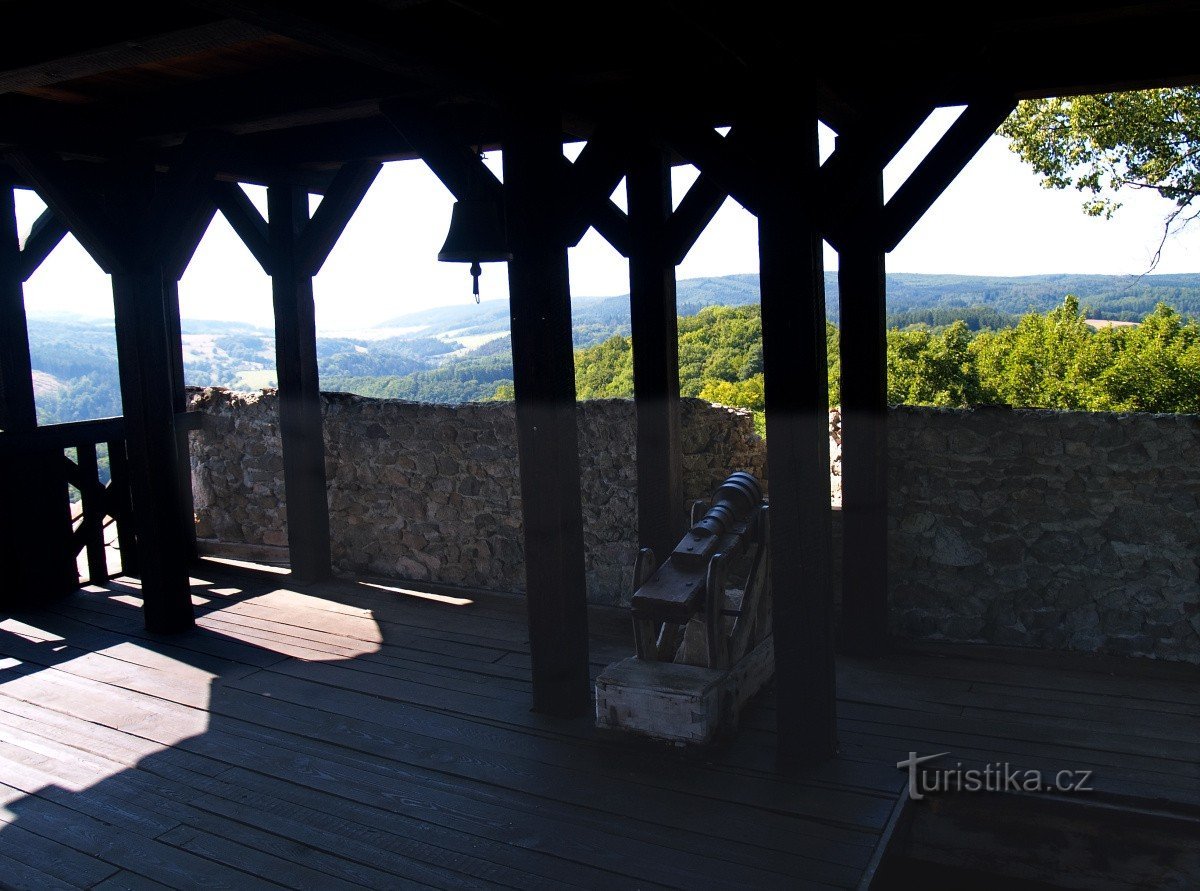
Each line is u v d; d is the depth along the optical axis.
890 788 3.18
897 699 3.91
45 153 4.38
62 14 2.98
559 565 3.76
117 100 4.58
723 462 5.07
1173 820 2.93
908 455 4.58
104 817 3.14
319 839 2.98
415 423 5.79
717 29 2.51
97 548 5.97
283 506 6.42
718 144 3.05
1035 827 3.10
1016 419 4.38
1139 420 4.17
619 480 5.24
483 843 2.94
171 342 6.27
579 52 3.29
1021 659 4.30
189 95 4.38
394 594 5.68
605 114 3.49
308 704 4.06
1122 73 3.50
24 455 5.46
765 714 3.81
